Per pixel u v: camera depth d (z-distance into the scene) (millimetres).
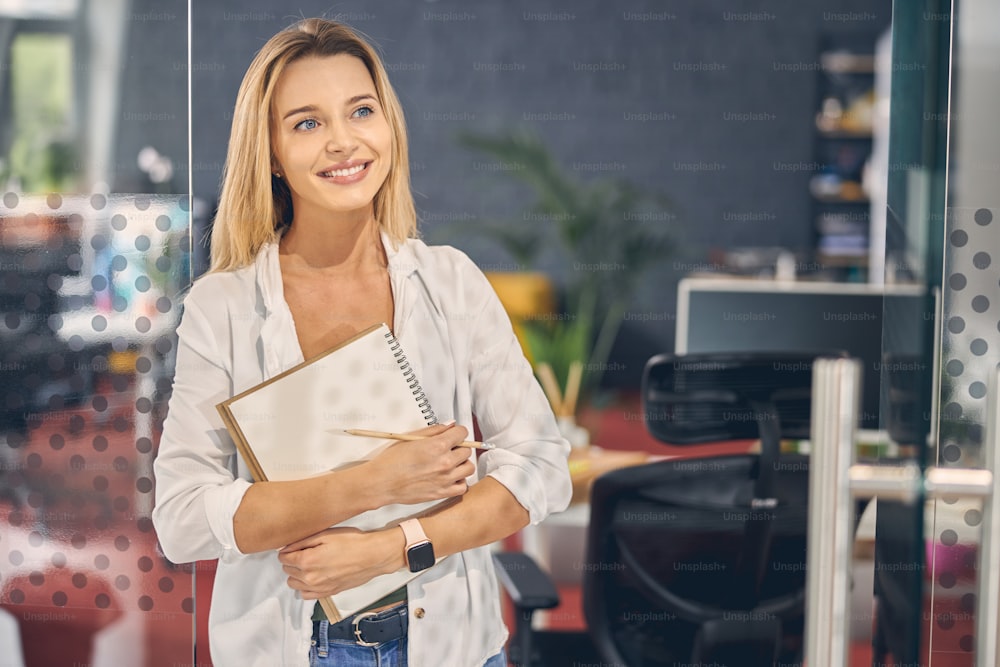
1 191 1513
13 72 1500
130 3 1494
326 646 1212
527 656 1598
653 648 1592
